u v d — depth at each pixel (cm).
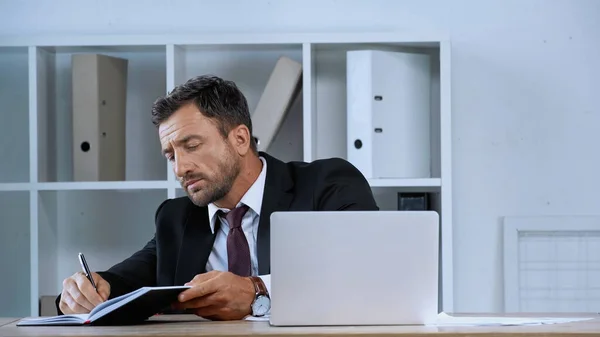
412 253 172
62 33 351
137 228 350
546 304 341
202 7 348
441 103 315
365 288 171
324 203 236
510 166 345
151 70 348
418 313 171
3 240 355
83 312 211
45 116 334
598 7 345
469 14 346
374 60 315
